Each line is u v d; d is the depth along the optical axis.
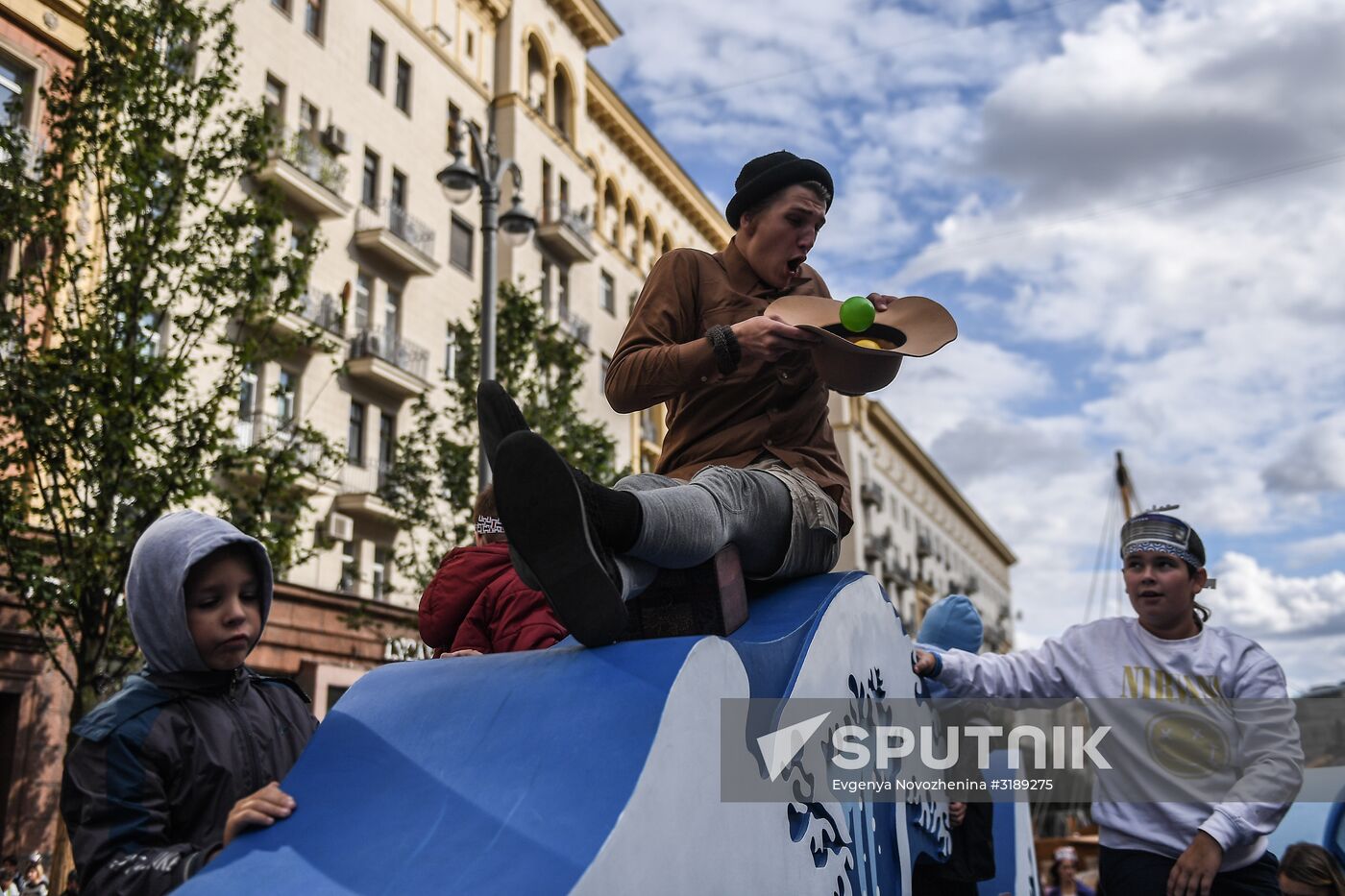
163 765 2.06
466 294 28.09
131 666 12.68
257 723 2.28
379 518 23.52
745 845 1.87
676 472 2.76
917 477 68.44
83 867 1.94
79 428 11.95
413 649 23.16
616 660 1.81
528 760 1.67
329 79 24.20
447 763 1.71
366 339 23.98
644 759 1.61
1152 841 3.27
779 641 2.23
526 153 30.44
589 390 32.53
